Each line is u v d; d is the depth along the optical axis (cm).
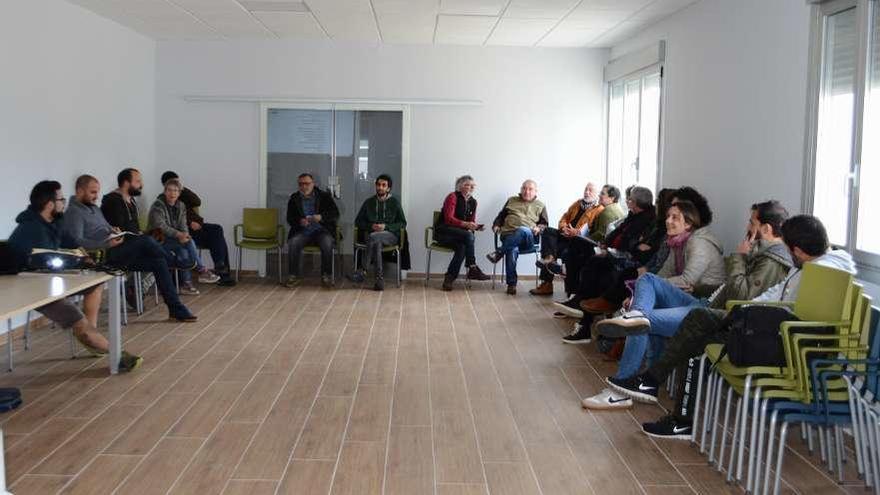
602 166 865
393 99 854
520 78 855
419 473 316
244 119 855
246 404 404
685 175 616
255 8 664
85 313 486
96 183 591
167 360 492
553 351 532
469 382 453
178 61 846
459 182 808
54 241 464
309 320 627
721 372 326
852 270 341
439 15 679
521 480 311
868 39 389
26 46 584
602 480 312
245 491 296
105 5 659
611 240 599
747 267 402
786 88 457
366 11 667
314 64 848
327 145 863
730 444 352
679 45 631
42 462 321
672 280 439
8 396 395
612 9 632
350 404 407
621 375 400
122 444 343
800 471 323
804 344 298
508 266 775
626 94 803
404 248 808
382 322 624
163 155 855
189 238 717
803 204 436
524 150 862
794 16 448
